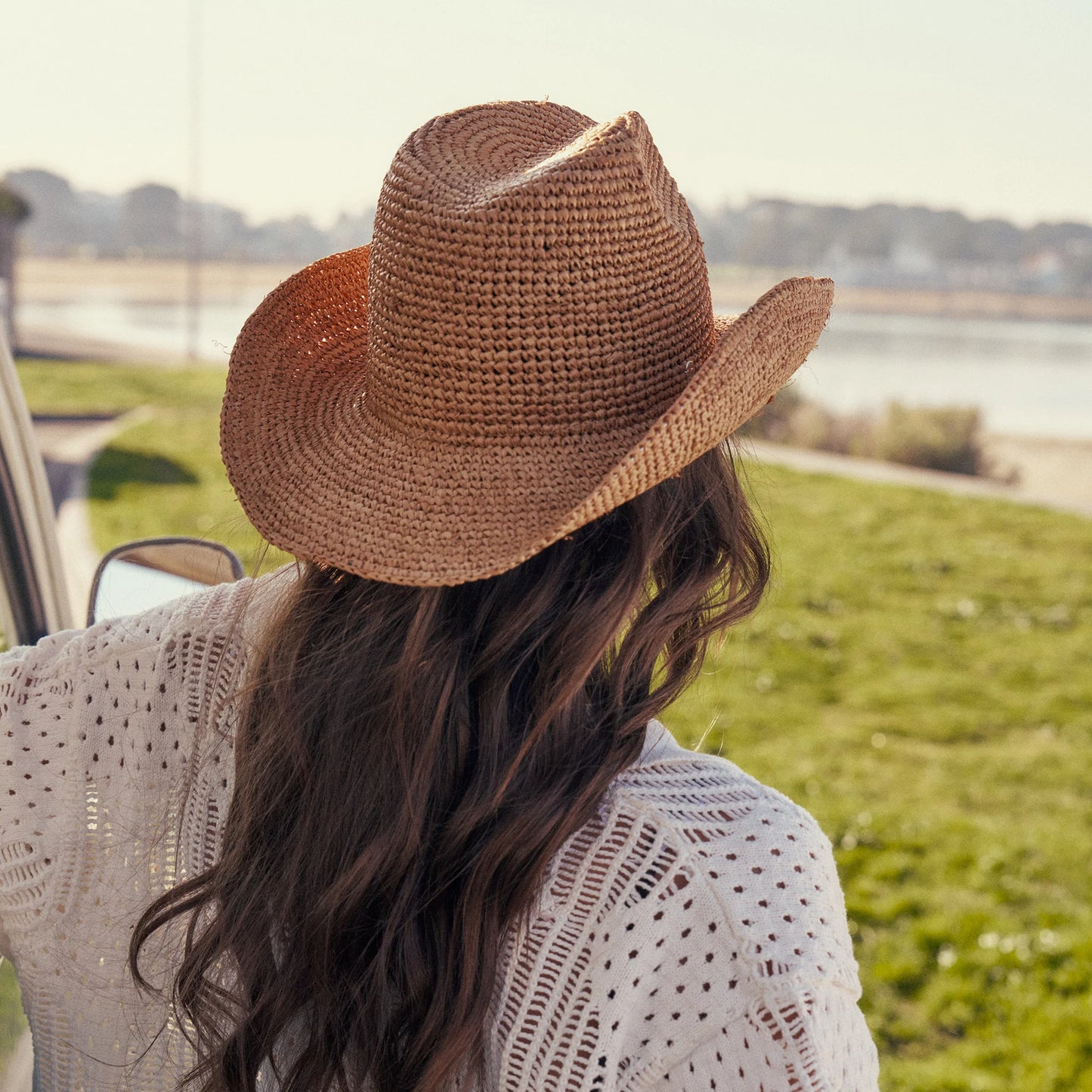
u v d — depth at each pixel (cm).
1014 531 1184
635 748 85
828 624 812
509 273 85
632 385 88
